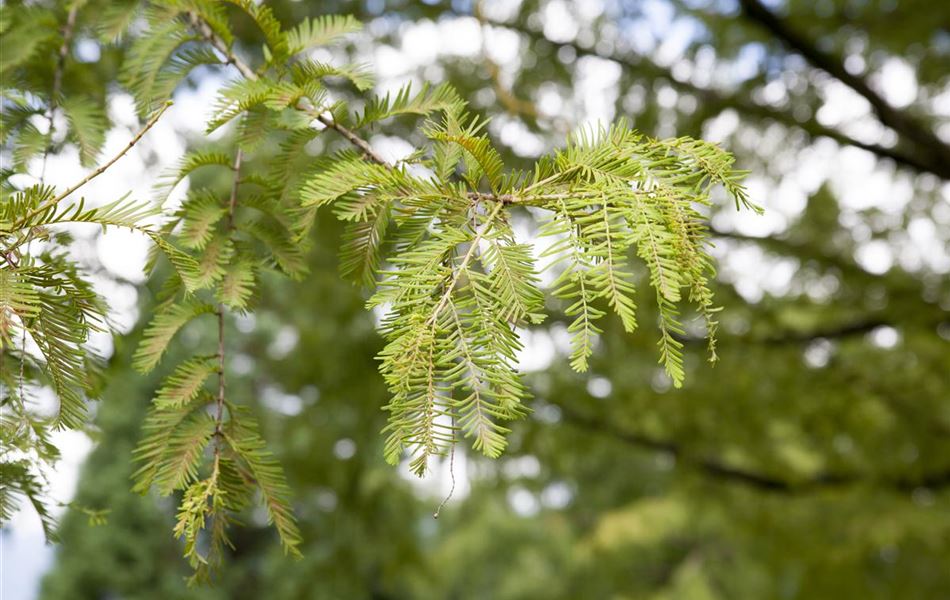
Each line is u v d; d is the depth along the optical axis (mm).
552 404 4762
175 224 1222
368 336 5000
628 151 961
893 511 4902
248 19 2953
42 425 1087
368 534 5641
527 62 4082
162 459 1088
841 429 4688
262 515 9586
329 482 5348
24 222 853
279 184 1271
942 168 4027
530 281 877
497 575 12781
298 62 1231
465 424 828
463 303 873
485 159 961
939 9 4000
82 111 1451
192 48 1380
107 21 1533
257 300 1252
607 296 831
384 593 8820
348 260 1164
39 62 1526
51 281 876
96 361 1269
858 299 4676
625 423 4926
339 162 1112
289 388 5387
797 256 4609
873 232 4781
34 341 861
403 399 835
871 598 5145
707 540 11742
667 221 900
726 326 4516
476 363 846
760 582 9664
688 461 4984
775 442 5164
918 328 4344
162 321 1173
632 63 4242
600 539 9305
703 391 4598
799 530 5250
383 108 1201
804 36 4105
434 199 953
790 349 4523
